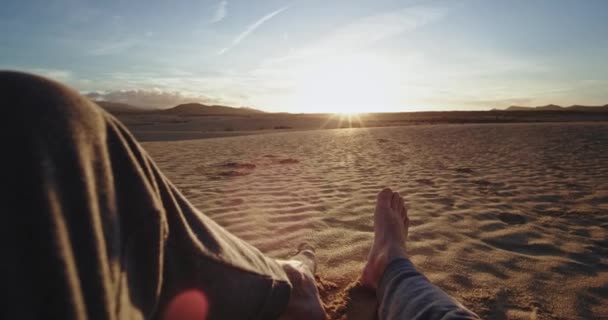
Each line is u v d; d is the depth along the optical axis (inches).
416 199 133.2
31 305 16.9
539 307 62.0
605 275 73.5
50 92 20.2
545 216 113.6
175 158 263.3
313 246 87.3
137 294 24.4
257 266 37.3
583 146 299.4
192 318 29.5
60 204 18.9
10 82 18.9
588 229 101.4
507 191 147.3
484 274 73.5
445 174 186.9
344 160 247.6
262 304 36.8
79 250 19.4
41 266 17.3
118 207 23.9
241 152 304.7
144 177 26.7
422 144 355.3
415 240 91.8
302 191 144.3
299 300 51.3
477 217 111.0
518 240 92.7
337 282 70.1
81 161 20.8
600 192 143.7
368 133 532.7
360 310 59.6
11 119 18.1
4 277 16.3
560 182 164.2
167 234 28.3
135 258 24.6
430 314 39.4
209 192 141.7
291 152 303.0
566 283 70.1
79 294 18.6
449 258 80.9
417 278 51.0
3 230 16.7
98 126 23.3
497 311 60.8
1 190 17.1
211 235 33.4
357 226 101.9
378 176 181.0
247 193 140.2
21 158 17.9
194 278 29.9
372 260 67.4
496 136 414.9
